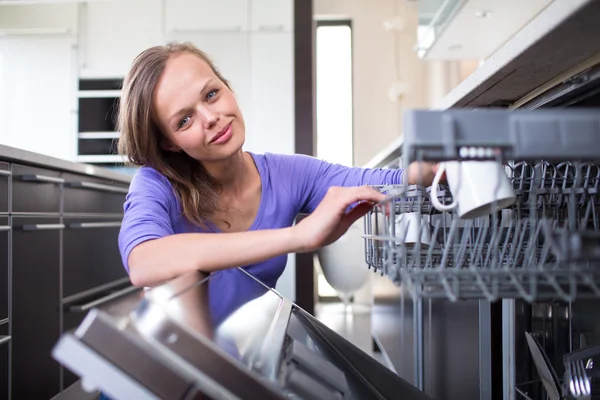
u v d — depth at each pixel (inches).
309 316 30.0
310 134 150.2
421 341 61.7
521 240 22.0
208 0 154.3
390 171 44.4
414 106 180.7
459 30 96.3
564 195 26.8
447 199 27.5
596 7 18.5
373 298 114.7
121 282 106.7
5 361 61.2
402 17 180.2
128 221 30.2
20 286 65.4
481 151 15.1
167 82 34.6
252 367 15.9
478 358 40.9
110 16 155.6
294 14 151.1
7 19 156.6
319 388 17.1
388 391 27.2
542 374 30.8
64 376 77.5
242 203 43.5
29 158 66.9
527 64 26.0
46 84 156.4
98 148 155.6
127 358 14.0
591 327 33.2
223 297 23.1
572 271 14.6
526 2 80.4
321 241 24.1
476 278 15.5
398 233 27.7
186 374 14.3
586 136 14.3
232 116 35.8
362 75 181.3
